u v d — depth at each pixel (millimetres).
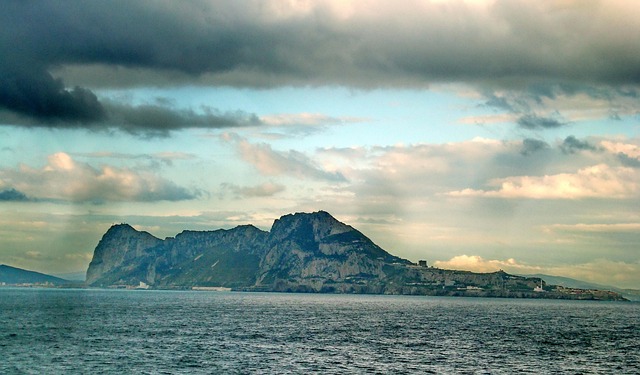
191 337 144500
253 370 97562
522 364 109500
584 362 113875
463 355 119688
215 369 97750
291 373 95438
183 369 97250
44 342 127812
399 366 104250
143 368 97375
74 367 97125
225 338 144000
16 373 91562
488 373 99312
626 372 103375
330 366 102812
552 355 122875
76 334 146125
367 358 112875
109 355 110438
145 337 142375
